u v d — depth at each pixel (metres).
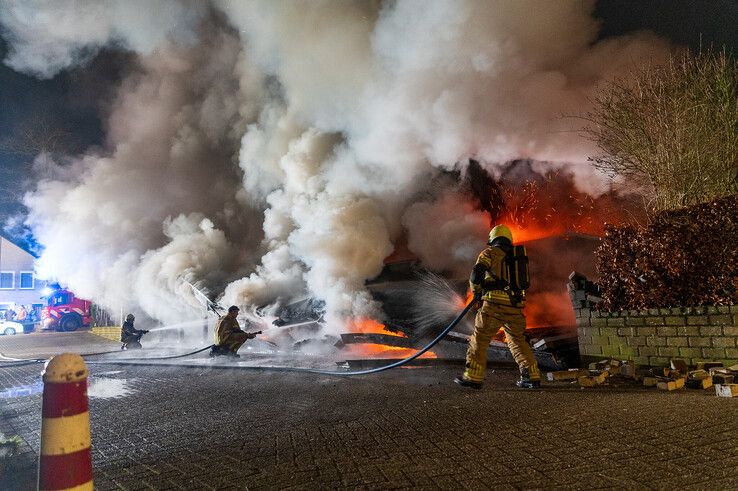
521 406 4.70
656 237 6.25
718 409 4.01
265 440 4.25
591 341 6.95
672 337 6.07
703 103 6.70
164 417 5.49
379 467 3.34
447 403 5.07
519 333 5.80
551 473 3.00
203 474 3.53
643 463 3.02
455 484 2.96
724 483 2.66
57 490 2.16
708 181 6.57
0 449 4.51
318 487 3.09
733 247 5.61
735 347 5.55
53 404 2.21
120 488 3.38
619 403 4.52
